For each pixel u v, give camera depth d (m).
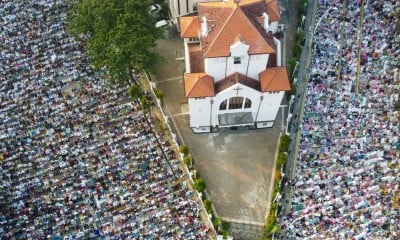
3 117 85.06
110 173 79.31
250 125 86.00
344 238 73.12
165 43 96.56
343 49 91.56
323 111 84.50
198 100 77.88
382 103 84.31
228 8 71.62
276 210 77.00
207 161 83.62
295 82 90.06
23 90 87.94
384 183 77.06
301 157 80.25
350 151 80.06
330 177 78.06
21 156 80.94
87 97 87.81
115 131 83.75
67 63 91.44
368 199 75.75
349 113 83.81
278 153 84.19
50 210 76.00
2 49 92.88
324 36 93.69
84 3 86.44
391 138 80.88
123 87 88.81
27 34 94.94
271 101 79.56
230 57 73.06
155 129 85.44
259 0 75.06
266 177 82.12
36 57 92.00
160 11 100.31
